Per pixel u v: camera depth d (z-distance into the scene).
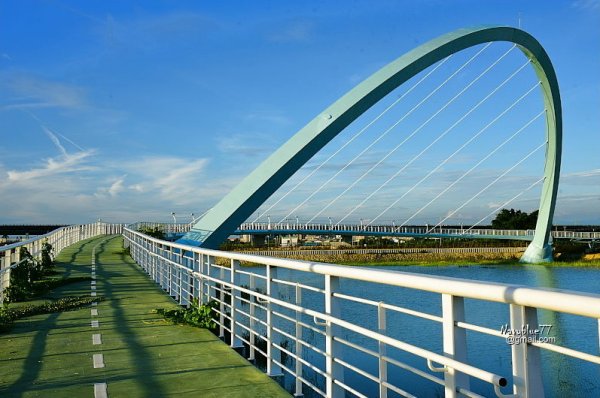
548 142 53.16
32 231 54.06
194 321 8.30
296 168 24.78
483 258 59.91
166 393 4.96
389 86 25.11
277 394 4.94
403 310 3.30
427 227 59.72
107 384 5.25
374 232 48.78
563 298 2.08
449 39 27.50
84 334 7.69
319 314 4.43
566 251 65.12
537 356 2.39
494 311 17.73
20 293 11.15
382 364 3.62
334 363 4.29
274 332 5.68
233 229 24.84
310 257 56.75
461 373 2.86
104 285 13.73
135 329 8.05
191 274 9.95
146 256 17.06
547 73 41.72
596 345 12.95
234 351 6.64
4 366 5.92
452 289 2.71
